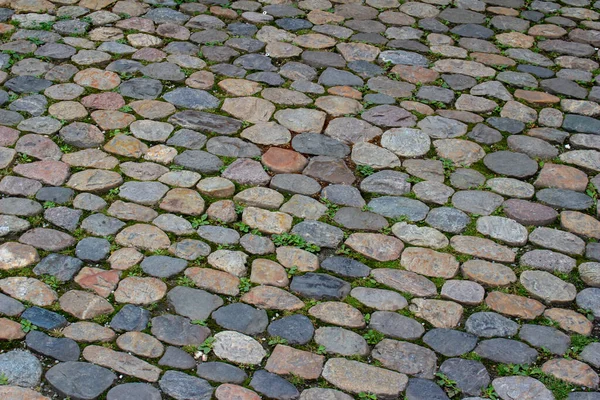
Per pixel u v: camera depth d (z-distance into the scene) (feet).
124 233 13.89
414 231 14.34
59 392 11.27
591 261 13.93
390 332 12.48
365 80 18.35
